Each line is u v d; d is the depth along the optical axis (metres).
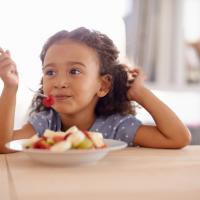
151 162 0.88
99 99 1.31
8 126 1.06
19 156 0.97
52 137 0.85
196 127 2.43
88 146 0.83
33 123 1.27
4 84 1.09
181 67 3.04
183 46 3.04
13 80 1.08
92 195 0.58
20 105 2.52
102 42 1.30
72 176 0.72
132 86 1.28
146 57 2.91
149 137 1.18
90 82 1.22
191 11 3.07
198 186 0.64
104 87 1.30
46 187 0.63
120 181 0.68
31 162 0.87
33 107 1.39
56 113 1.31
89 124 1.30
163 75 2.97
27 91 2.48
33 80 2.43
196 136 2.20
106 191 0.61
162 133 1.17
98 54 1.26
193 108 3.11
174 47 3.01
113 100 1.31
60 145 0.80
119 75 1.31
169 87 2.98
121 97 1.31
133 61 2.87
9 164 0.85
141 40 2.90
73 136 0.83
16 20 2.54
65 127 1.30
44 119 1.29
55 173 0.74
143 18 2.90
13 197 0.57
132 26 2.91
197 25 3.09
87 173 0.75
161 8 2.95
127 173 0.75
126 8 2.92
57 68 1.19
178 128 1.15
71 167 0.81
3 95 1.09
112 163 0.86
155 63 2.96
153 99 1.24
